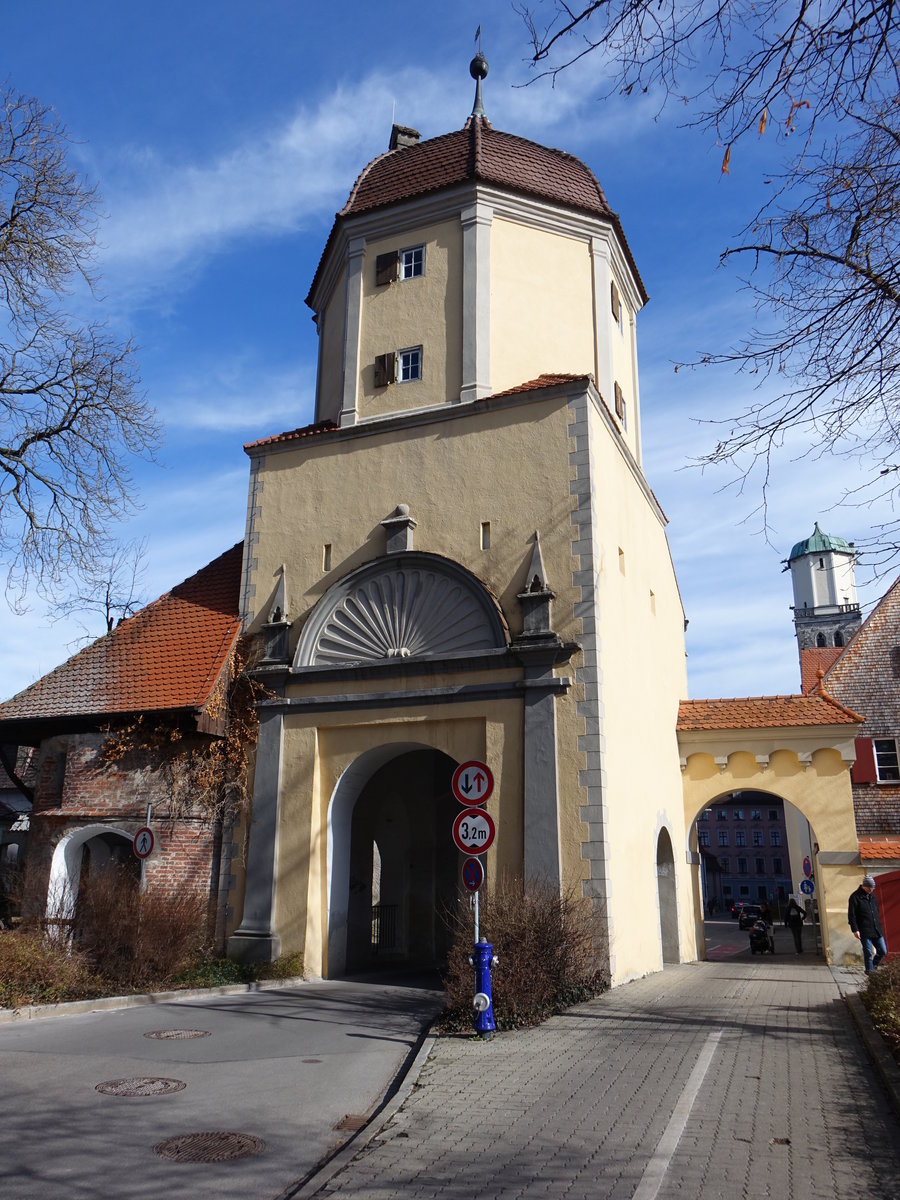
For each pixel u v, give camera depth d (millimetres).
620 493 18688
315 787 16984
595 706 15141
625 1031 10766
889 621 25812
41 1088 7984
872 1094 7859
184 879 16938
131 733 17547
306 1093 8148
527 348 18672
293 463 19297
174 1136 6797
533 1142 6695
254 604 18734
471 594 16578
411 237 19578
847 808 21781
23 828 29656
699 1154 6363
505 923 12016
